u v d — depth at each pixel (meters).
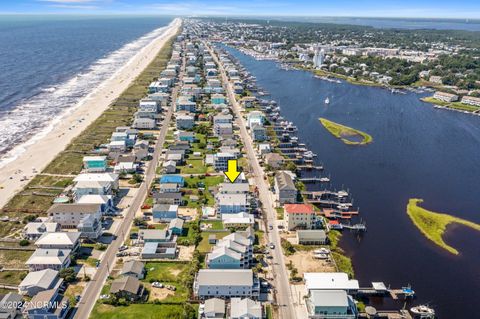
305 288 136.62
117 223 172.00
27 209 178.88
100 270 141.88
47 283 127.88
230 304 125.44
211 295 129.00
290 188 190.12
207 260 143.00
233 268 139.75
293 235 168.00
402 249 164.25
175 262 147.62
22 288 126.25
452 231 178.38
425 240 171.12
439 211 195.12
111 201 183.25
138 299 127.81
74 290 131.38
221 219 176.88
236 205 179.25
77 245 152.00
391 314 128.25
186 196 197.25
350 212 190.38
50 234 150.62
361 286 140.88
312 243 162.88
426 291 140.75
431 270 151.88
